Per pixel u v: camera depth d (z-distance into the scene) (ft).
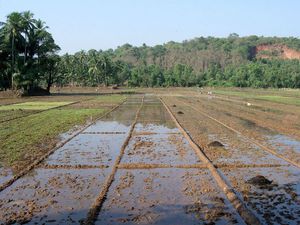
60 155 47.06
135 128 70.54
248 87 323.98
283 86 309.22
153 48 507.71
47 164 42.29
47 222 26.48
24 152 48.26
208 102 143.23
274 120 83.51
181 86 344.08
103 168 40.68
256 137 60.13
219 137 60.18
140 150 49.98
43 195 31.89
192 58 433.07
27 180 36.22
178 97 180.34
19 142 55.16
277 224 26.13
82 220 26.78
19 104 132.26
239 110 108.27
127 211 28.43
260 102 142.72
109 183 34.91
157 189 33.37
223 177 37.22
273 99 161.17
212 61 422.41
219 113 99.04
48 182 35.58
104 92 240.12
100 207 29.17
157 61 444.14
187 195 31.81
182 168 40.60
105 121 81.35
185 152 48.62
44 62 194.70
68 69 302.25
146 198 31.09
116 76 334.85
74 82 323.98
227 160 44.14
